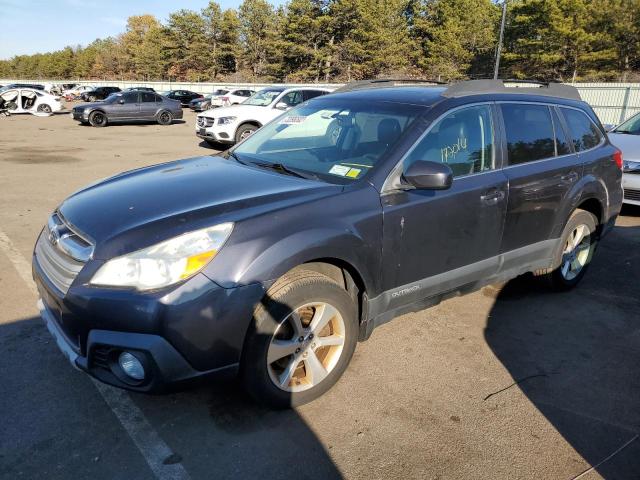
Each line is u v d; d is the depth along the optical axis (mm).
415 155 3221
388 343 3666
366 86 4398
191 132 19578
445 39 57719
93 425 2719
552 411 2975
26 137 16078
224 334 2477
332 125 3680
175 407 2887
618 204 4938
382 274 3084
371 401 2994
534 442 2711
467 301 4438
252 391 2701
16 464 2436
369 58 58125
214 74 81062
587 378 3326
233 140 13352
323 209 2812
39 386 3018
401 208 3076
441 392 3109
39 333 3590
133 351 2359
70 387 3020
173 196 2857
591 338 3855
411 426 2795
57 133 17766
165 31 84062
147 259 2393
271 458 2533
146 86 61938
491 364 3447
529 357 3555
